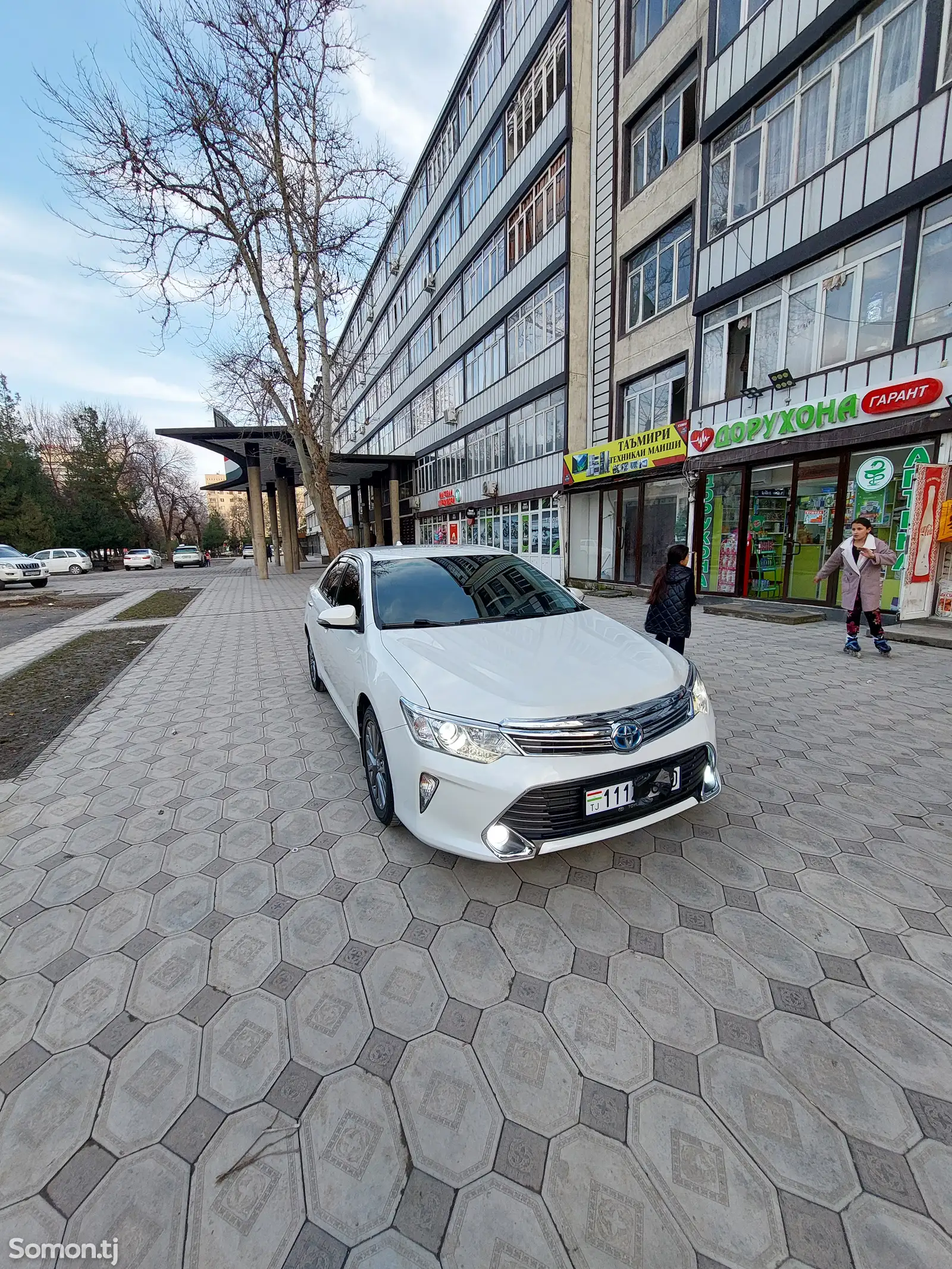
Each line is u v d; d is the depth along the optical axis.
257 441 21.30
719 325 10.77
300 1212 1.45
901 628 7.78
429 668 2.87
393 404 32.69
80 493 42.78
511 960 2.24
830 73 8.42
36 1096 1.77
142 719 5.38
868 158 7.96
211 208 13.13
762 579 10.66
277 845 3.11
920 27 7.28
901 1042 1.84
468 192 20.66
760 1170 1.50
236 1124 1.67
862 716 4.75
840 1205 1.42
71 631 11.22
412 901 2.61
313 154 13.68
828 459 9.27
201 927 2.49
